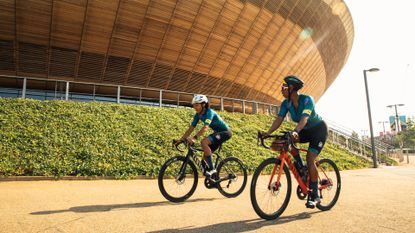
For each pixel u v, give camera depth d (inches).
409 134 2524.6
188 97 896.3
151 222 133.1
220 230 120.6
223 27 829.2
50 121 403.2
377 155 817.5
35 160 303.6
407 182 305.4
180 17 751.1
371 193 224.4
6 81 693.9
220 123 214.5
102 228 122.2
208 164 206.2
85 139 370.6
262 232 117.7
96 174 308.7
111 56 731.4
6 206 164.9
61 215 144.2
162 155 376.5
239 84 974.4
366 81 706.8
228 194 209.9
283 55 1034.1
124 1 674.2
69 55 695.1
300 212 155.6
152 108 560.1
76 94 768.9
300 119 147.5
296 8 960.9
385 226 126.4
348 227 125.0
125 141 389.7
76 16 655.8
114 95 803.4
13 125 367.2
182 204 179.5
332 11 1159.6
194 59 835.4
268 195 143.4
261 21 890.1
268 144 530.3
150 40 748.6
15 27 629.6
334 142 772.0
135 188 249.8
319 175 162.4
